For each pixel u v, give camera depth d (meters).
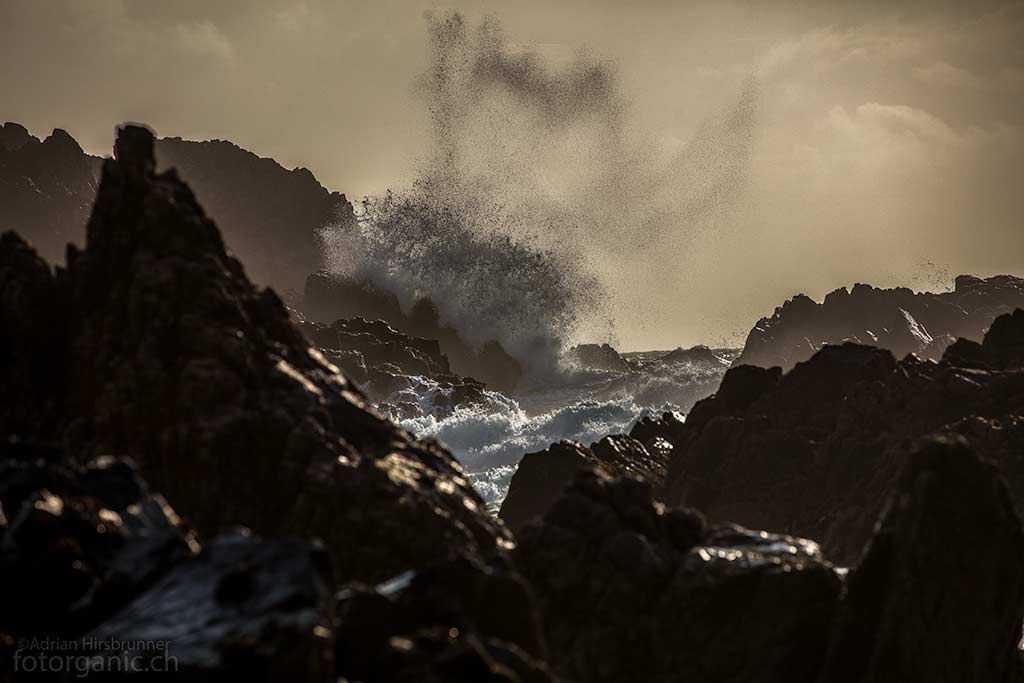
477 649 40.53
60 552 43.38
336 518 59.44
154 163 67.75
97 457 60.44
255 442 60.97
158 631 39.66
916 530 59.62
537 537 62.34
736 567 61.09
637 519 63.41
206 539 59.41
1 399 62.84
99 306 64.44
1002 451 94.88
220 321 63.31
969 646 59.75
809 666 59.91
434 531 59.34
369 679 40.78
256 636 38.22
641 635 60.34
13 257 65.81
